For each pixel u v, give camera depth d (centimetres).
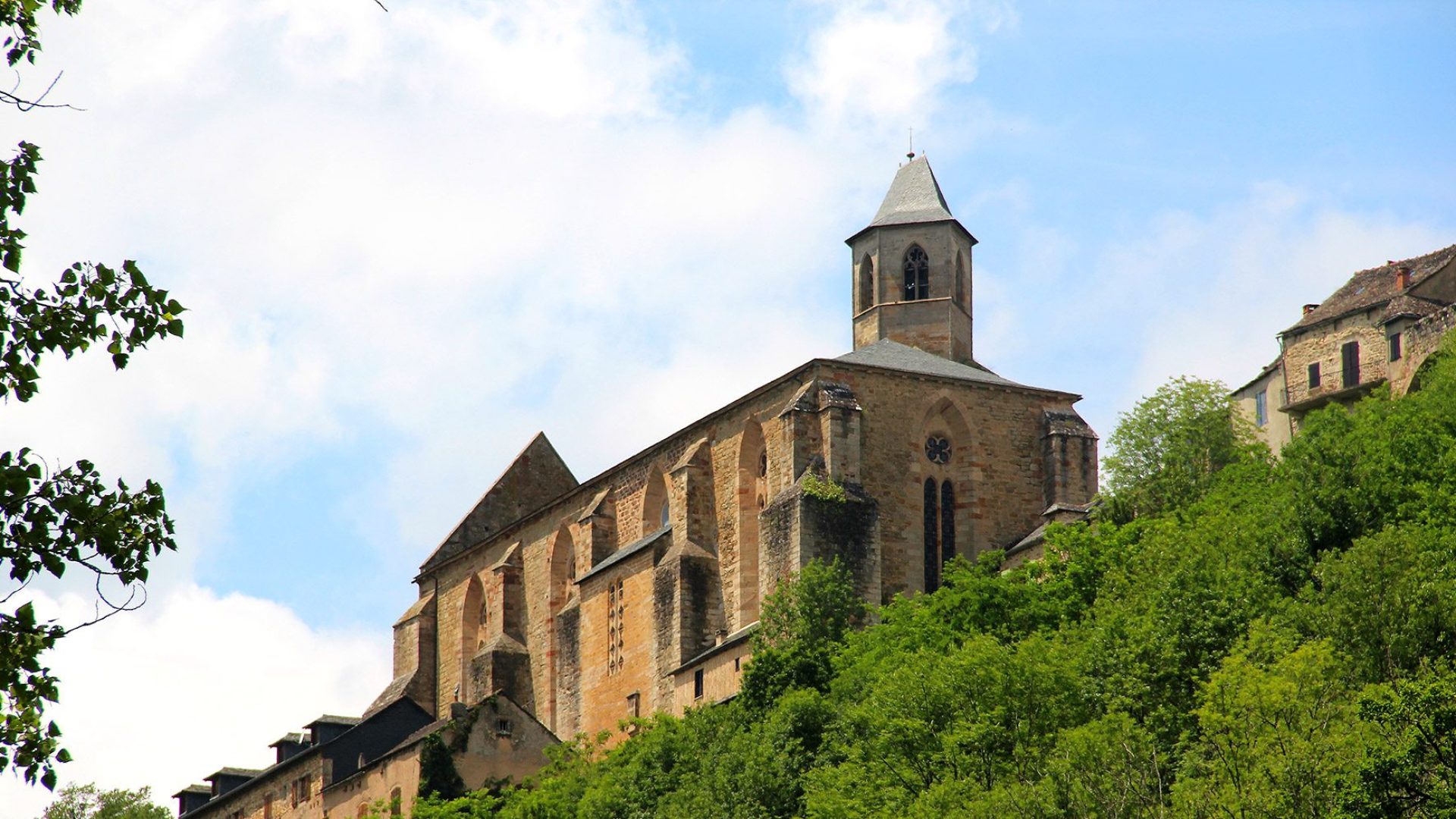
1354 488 6981
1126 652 6294
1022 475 9588
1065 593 8000
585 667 10312
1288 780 4738
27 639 2636
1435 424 7394
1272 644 5738
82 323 2692
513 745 9888
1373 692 4903
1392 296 9144
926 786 6219
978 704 6384
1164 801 5275
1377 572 6009
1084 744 5497
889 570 9206
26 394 2653
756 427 9650
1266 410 10019
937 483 9488
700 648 9575
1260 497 7575
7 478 2609
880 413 9369
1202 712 5300
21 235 2664
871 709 6738
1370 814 4169
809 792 6712
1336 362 9312
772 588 9056
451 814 8962
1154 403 9012
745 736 7669
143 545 2702
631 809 7956
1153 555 7088
